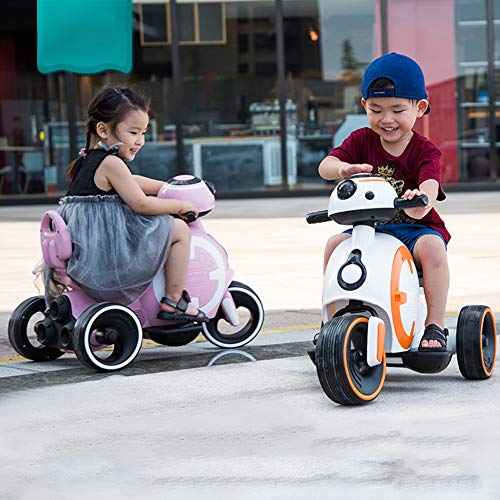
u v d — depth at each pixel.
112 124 5.57
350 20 17.50
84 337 5.22
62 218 5.50
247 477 3.65
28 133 17.73
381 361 4.65
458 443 3.97
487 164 17.72
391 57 5.00
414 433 4.11
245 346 6.10
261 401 4.68
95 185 5.50
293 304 7.61
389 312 4.65
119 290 5.44
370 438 4.06
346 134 17.61
